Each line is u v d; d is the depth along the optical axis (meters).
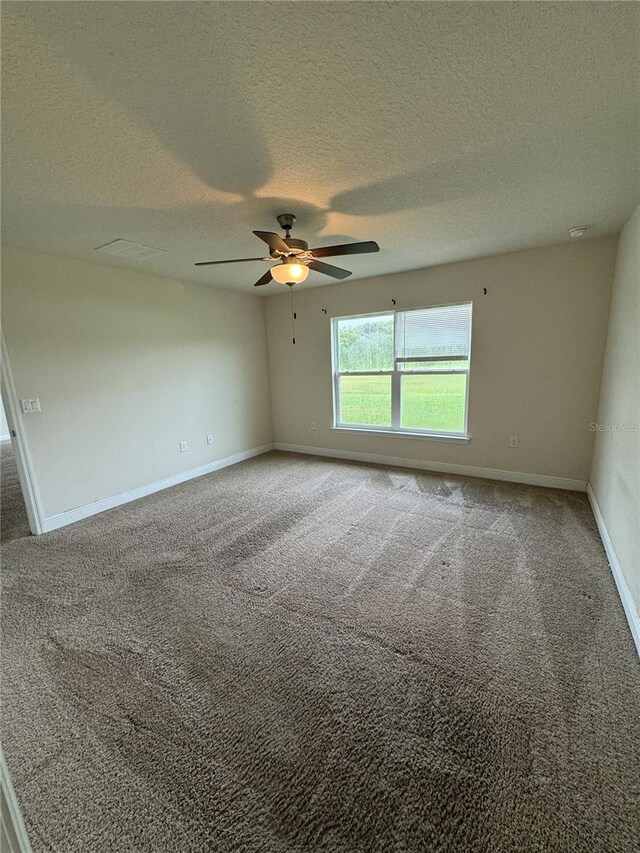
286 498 3.69
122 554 2.72
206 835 1.09
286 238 2.33
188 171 1.81
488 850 1.04
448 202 2.28
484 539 2.74
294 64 1.18
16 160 1.66
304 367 5.13
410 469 4.44
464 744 1.31
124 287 3.62
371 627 1.91
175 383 4.19
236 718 1.45
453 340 4.01
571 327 3.36
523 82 1.29
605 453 2.87
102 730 1.42
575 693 1.50
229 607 2.10
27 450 2.99
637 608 1.78
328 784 1.21
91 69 1.16
